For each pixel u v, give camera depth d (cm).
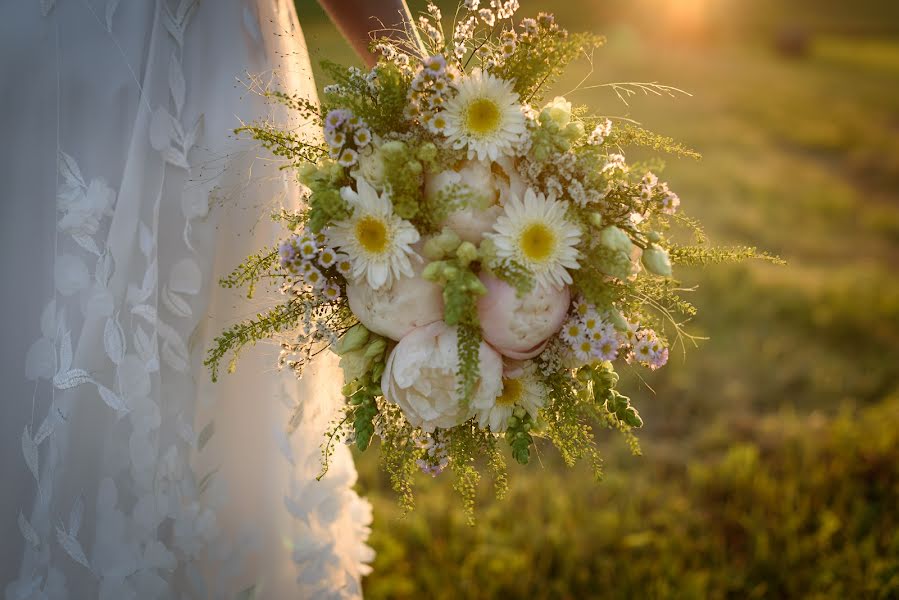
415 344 95
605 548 160
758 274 315
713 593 150
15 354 102
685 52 1157
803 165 550
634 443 103
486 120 95
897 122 715
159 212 103
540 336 96
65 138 101
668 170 480
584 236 98
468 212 95
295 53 112
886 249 381
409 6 112
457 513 166
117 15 102
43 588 101
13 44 100
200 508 105
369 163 96
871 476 184
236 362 106
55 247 101
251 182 106
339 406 113
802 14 1792
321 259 96
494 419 99
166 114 102
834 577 152
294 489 108
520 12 1195
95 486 102
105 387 101
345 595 111
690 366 241
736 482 180
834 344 265
